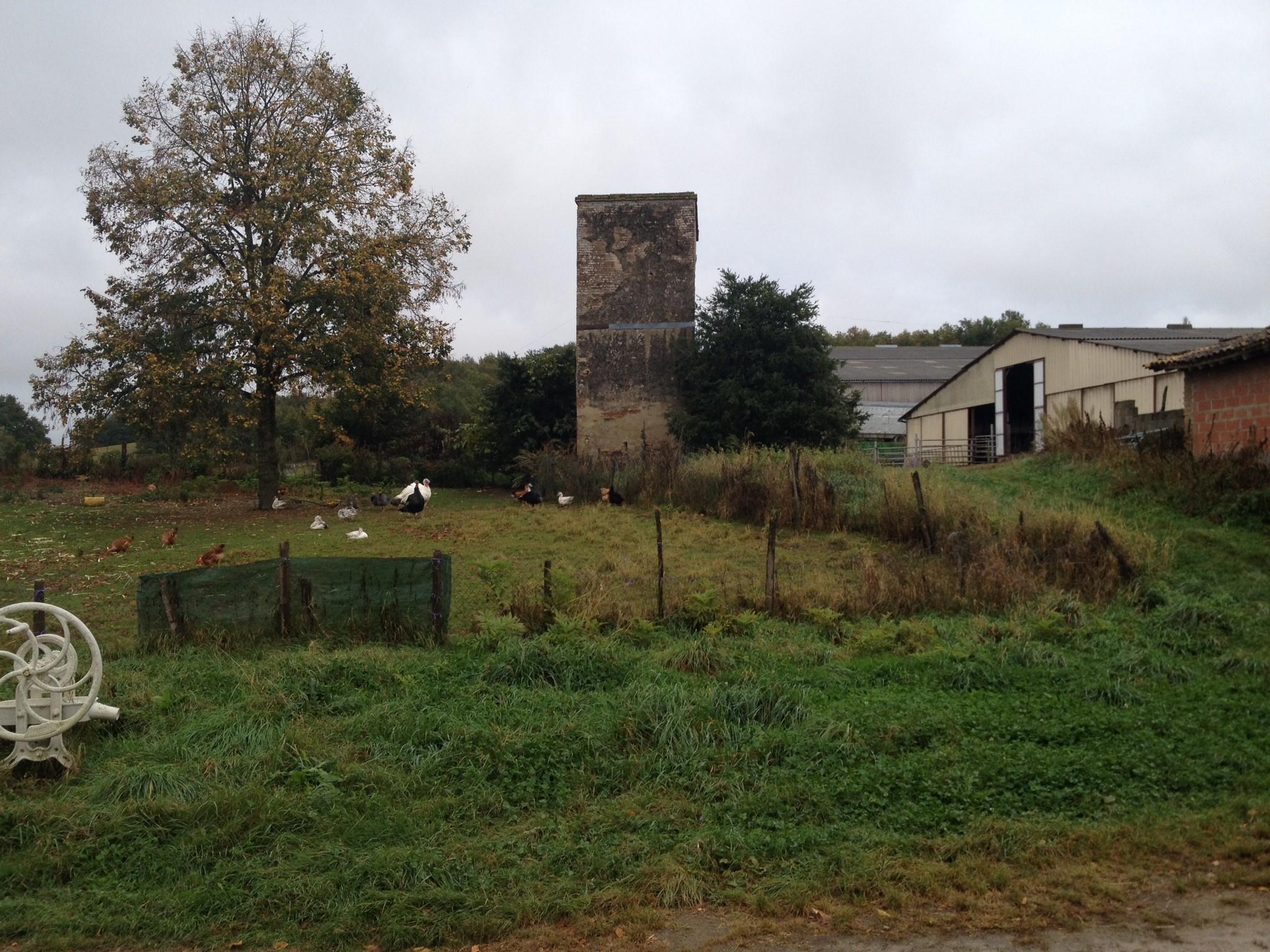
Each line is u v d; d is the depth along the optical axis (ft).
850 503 62.18
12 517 80.38
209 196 79.41
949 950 15.60
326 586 34.50
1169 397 76.69
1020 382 106.32
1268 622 37.35
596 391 112.06
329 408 119.14
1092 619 37.58
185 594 33.94
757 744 23.81
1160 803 20.90
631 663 30.94
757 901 17.38
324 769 22.82
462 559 55.01
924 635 34.86
